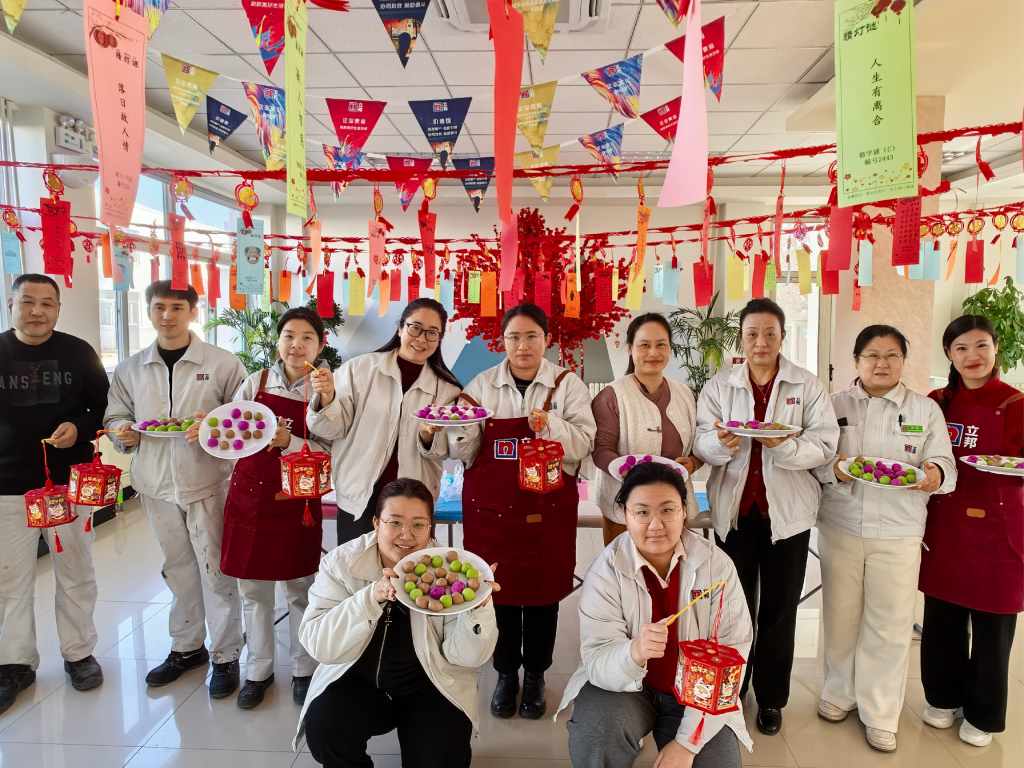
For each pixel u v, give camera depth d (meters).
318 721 1.70
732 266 2.96
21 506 2.40
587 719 1.69
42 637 2.88
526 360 2.25
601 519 2.89
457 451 2.23
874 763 2.09
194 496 2.42
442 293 7.54
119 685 2.49
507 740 2.19
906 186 1.00
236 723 2.25
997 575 2.08
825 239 4.53
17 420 2.39
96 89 1.15
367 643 1.71
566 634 2.99
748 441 2.21
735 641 1.73
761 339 2.21
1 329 4.11
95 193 4.73
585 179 7.00
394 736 2.24
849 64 1.04
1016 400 2.20
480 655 1.67
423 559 1.67
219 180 6.33
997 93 3.85
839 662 2.30
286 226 7.63
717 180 6.94
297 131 1.12
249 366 6.59
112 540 4.25
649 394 2.42
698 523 2.53
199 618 2.63
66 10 3.48
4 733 2.18
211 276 3.56
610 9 3.28
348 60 3.95
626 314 4.93
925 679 2.31
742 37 3.67
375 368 2.39
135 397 2.52
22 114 4.26
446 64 3.99
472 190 3.61
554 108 4.73
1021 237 3.22
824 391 2.24
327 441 2.43
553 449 2.05
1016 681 2.63
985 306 6.32
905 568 2.14
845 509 2.23
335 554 1.82
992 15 2.97
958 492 2.19
